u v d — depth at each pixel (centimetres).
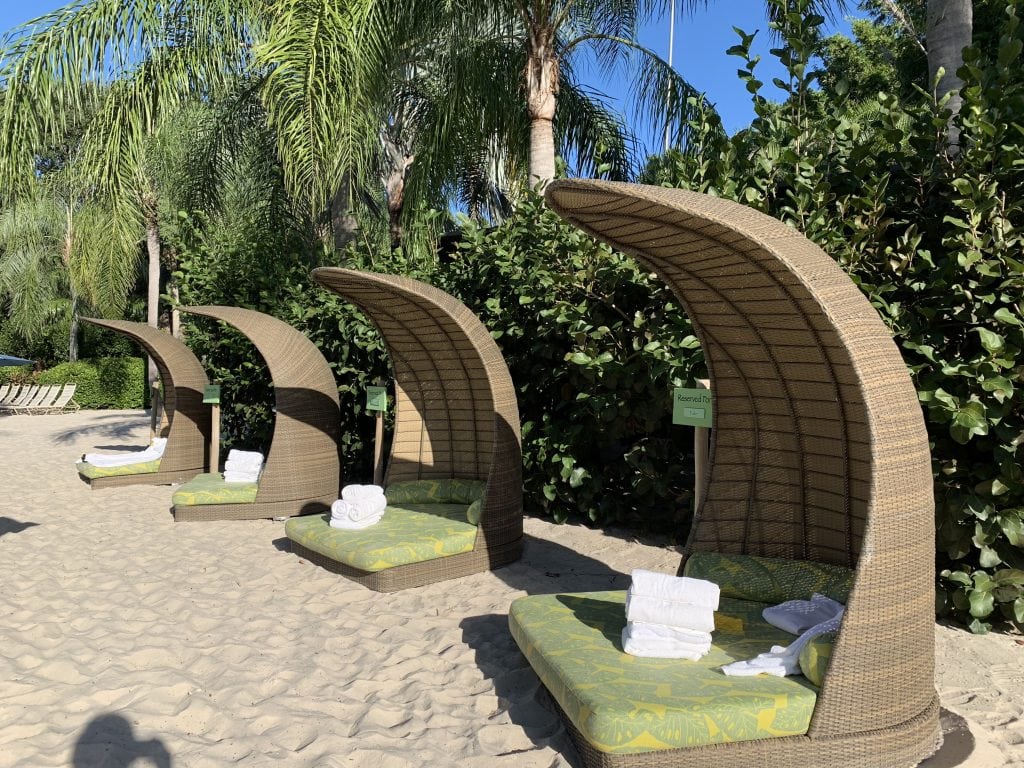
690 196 280
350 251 884
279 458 723
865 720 273
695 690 279
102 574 550
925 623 282
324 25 812
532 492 691
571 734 301
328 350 888
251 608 475
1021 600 405
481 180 1496
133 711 336
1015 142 425
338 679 374
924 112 464
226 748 305
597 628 351
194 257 1112
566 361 632
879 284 465
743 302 347
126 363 2556
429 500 643
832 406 364
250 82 1133
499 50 976
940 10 582
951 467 423
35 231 2497
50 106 898
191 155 1209
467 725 324
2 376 2656
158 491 875
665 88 1002
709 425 412
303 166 824
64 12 896
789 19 490
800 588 374
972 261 409
